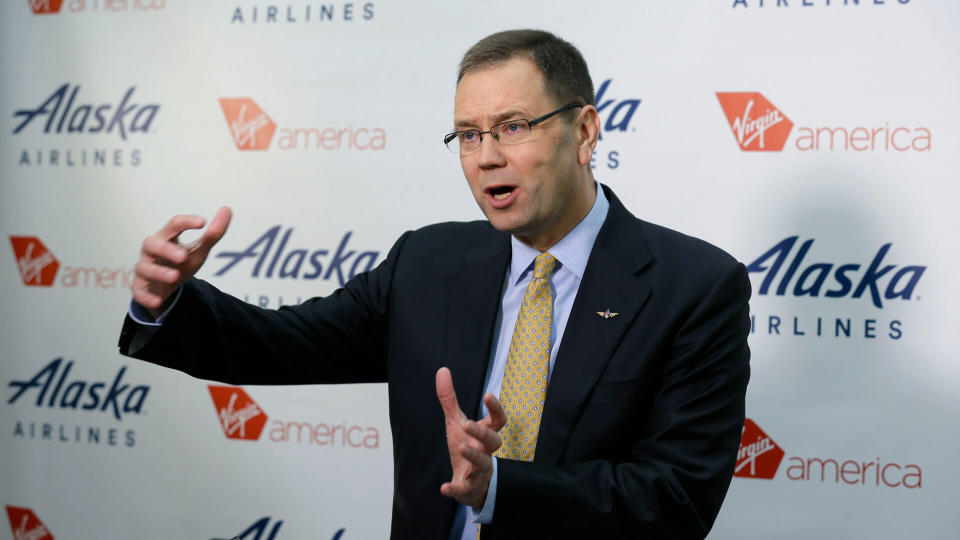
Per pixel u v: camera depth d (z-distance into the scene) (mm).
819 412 2092
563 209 1281
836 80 2074
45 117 2488
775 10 2107
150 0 2434
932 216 2027
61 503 2471
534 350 1276
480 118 1211
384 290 1473
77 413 2471
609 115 2184
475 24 2270
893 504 2053
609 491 1124
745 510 2133
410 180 2309
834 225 2080
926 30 2029
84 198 2467
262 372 1369
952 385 2014
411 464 1310
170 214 2418
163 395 2434
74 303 2475
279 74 2369
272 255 2367
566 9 2211
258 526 2379
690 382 1229
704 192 2141
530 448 1236
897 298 2049
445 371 1087
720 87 2133
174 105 2420
